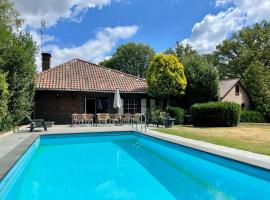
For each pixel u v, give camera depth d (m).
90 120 19.88
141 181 7.44
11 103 14.94
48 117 20.88
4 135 13.04
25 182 7.31
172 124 18.73
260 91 31.48
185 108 25.75
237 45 48.28
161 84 22.72
